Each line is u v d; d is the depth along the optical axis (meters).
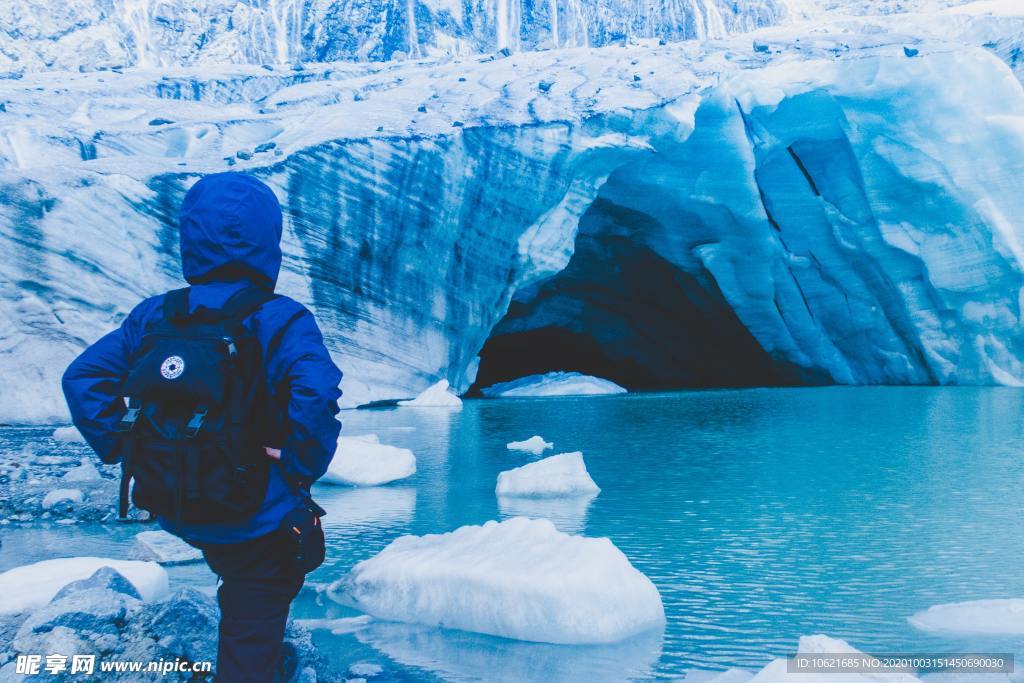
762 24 28.25
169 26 23.94
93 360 1.90
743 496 5.96
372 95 18.48
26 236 12.38
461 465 7.83
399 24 24.38
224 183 1.94
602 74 18.75
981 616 3.21
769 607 3.45
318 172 15.04
